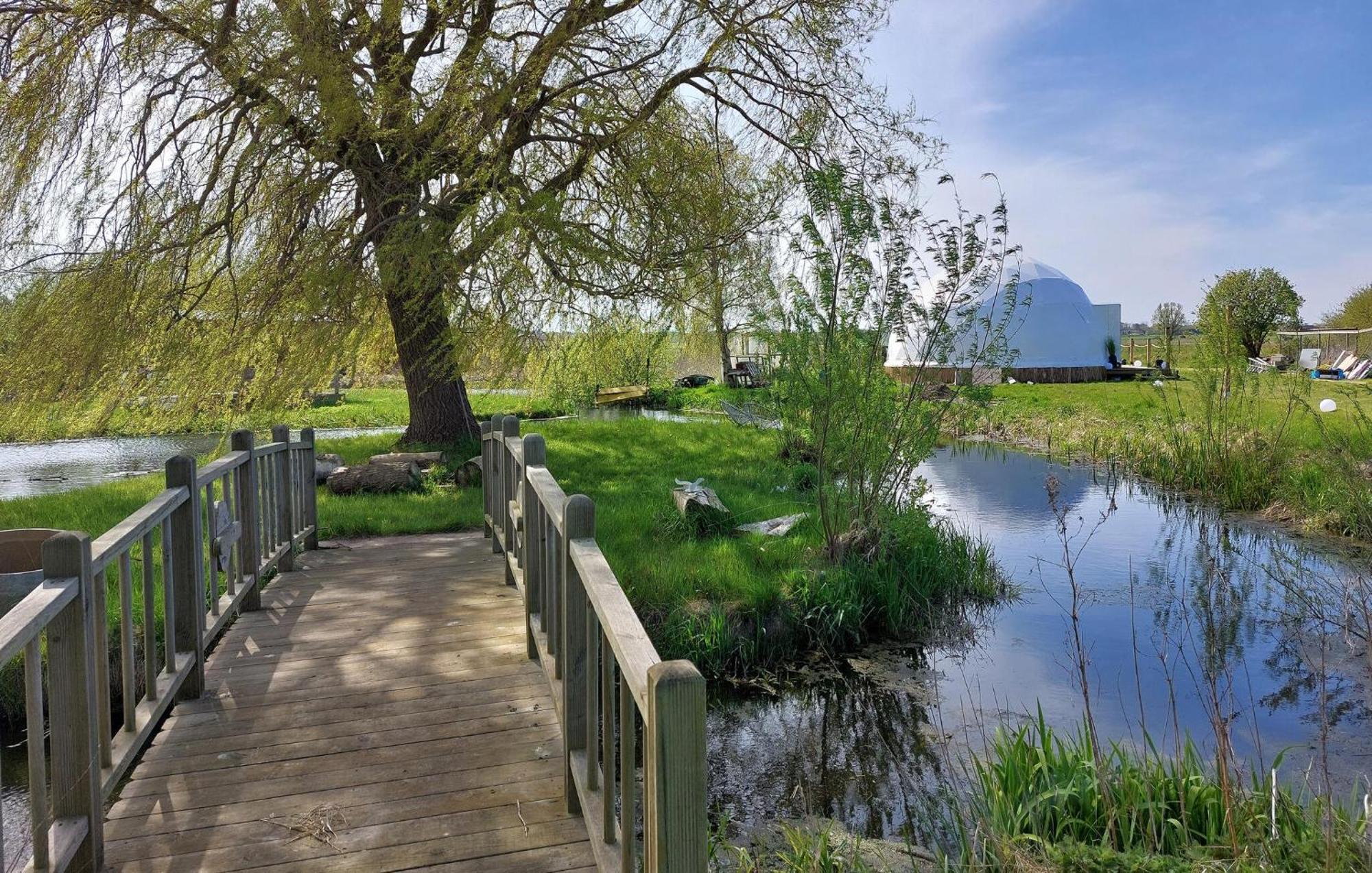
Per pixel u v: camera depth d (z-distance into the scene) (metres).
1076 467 13.45
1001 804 3.17
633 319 11.10
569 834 2.63
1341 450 8.50
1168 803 3.16
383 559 6.36
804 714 4.75
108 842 2.58
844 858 3.11
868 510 6.84
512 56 9.74
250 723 3.44
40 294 9.03
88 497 9.16
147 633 3.18
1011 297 6.71
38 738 2.08
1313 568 7.03
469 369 9.71
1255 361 16.41
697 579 5.93
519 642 4.41
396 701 3.65
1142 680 5.04
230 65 8.41
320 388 10.00
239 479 4.93
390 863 2.47
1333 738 4.21
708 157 11.13
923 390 7.08
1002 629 6.02
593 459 11.61
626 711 1.92
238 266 9.89
